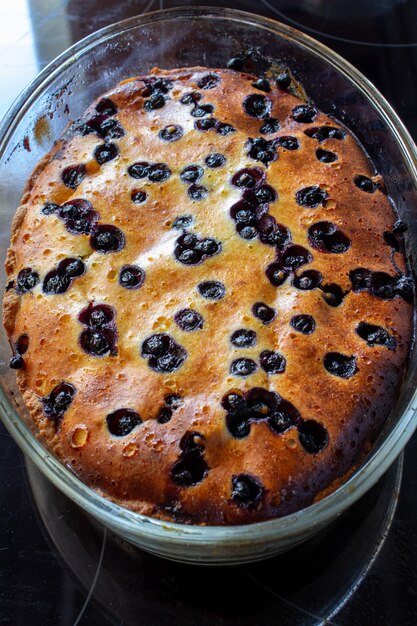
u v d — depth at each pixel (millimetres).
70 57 446
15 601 348
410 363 357
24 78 521
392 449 316
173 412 333
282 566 356
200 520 317
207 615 345
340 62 448
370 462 313
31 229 394
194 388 337
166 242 378
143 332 353
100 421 335
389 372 348
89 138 418
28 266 381
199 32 467
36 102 434
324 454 325
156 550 332
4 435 396
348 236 380
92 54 454
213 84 438
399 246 393
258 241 375
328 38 537
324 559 358
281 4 551
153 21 458
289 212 386
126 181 397
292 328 351
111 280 369
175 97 432
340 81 451
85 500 311
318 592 350
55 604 348
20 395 357
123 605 348
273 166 400
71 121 444
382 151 431
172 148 408
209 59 483
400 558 360
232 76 443
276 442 322
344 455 330
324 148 413
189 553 313
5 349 371
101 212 388
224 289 362
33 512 372
